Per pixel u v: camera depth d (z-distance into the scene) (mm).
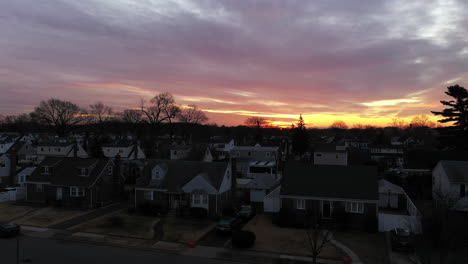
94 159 43062
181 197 36688
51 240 27766
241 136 159625
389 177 49781
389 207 38625
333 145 71562
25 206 40062
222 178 36469
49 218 34562
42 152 81375
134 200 38469
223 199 36562
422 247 22391
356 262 22938
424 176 48312
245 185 48000
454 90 54500
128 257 23906
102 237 28344
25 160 83375
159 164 38719
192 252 25016
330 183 33438
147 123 106312
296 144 93188
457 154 52562
